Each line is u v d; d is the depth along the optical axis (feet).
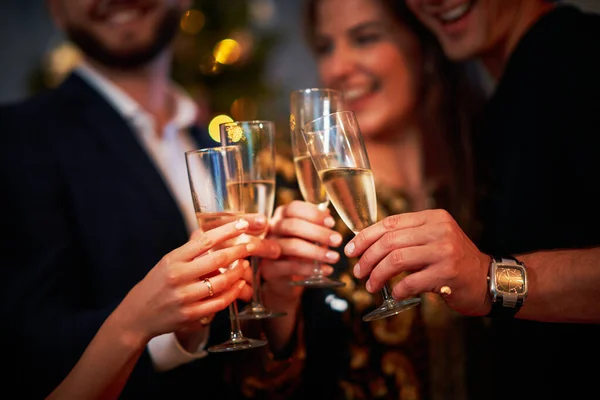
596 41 3.56
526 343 3.78
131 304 2.83
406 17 4.43
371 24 4.46
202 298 2.85
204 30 7.00
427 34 4.48
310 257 3.25
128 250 4.05
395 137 4.50
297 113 3.22
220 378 3.64
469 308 2.87
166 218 4.24
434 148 4.41
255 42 7.25
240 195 2.91
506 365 3.85
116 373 2.88
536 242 3.66
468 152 4.31
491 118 4.07
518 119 3.82
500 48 4.19
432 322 3.94
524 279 2.85
